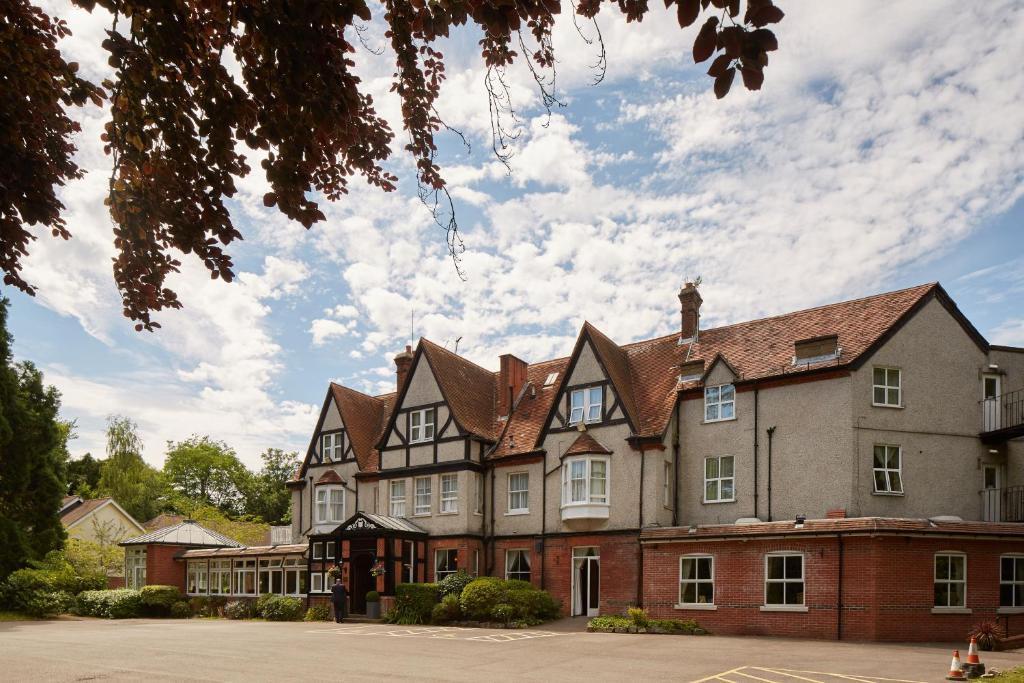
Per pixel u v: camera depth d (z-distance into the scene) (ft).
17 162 21.04
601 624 72.74
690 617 71.61
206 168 21.15
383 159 23.85
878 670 44.52
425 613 84.79
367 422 115.14
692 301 94.27
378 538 93.04
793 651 54.29
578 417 89.61
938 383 76.33
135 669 49.52
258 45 19.17
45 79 21.03
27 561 113.39
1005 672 41.47
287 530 125.70
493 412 104.63
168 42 19.29
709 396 83.20
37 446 118.21
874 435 73.31
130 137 20.92
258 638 70.13
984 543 64.95
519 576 92.12
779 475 76.43
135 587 121.49
